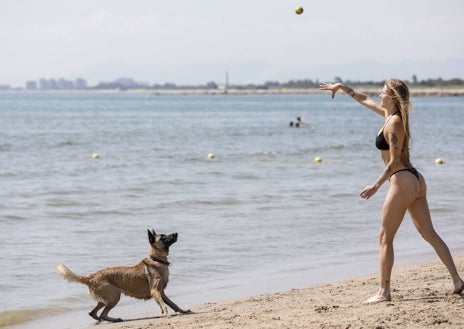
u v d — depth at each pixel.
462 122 71.12
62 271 9.32
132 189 22.00
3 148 37.53
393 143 8.12
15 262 12.34
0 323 9.16
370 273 11.66
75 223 16.17
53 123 65.31
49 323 9.19
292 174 26.98
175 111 104.12
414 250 13.53
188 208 18.44
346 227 15.92
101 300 9.30
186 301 10.05
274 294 10.02
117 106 134.38
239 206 18.81
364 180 25.09
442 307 8.04
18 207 18.23
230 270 11.99
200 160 32.44
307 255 13.16
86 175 25.95
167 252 9.48
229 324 8.07
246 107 127.56
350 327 7.35
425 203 8.48
